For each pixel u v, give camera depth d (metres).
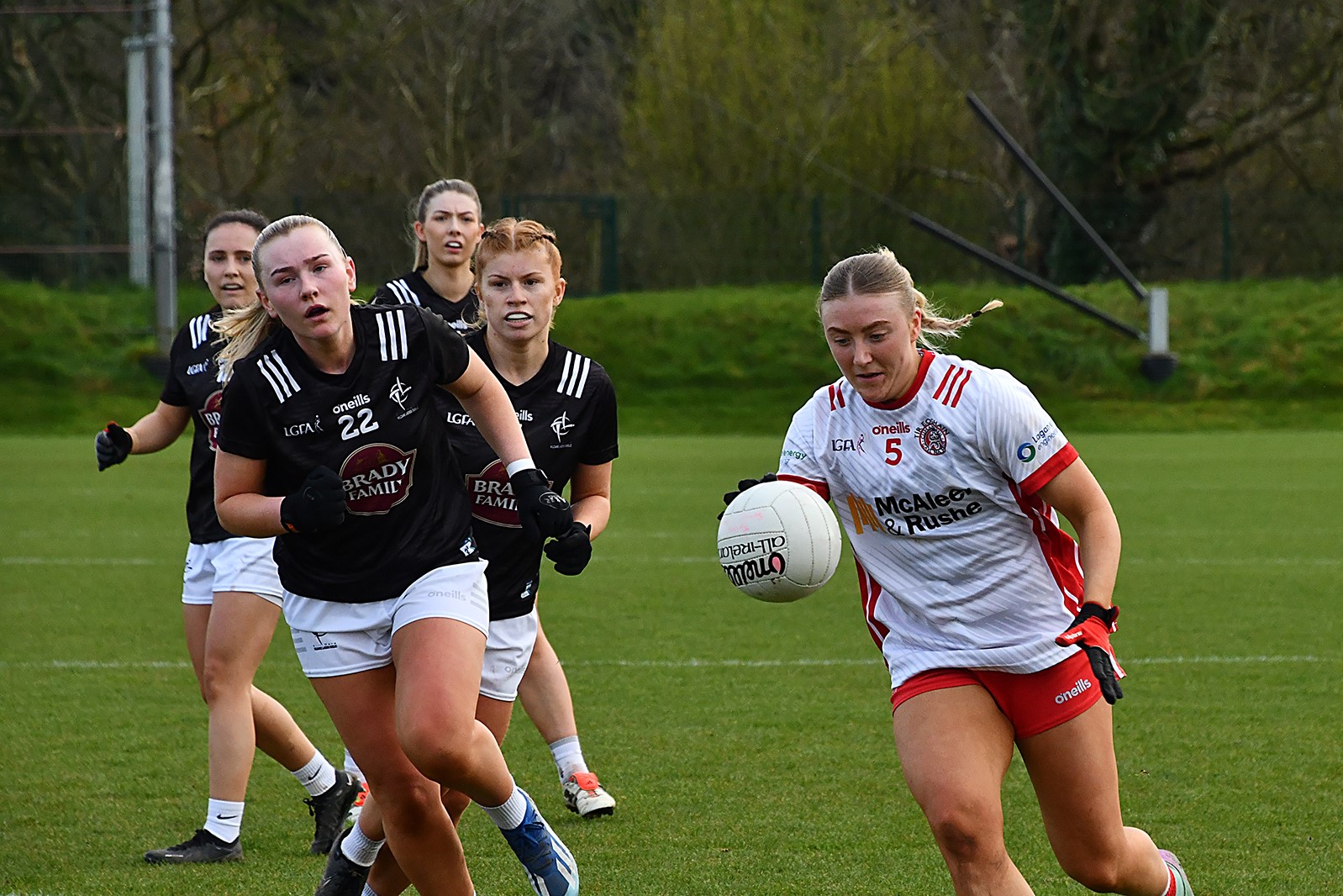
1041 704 12.89
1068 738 12.88
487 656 15.82
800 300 100.19
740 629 33.22
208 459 18.67
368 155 133.38
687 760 22.25
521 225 16.25
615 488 61.12
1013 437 12.60
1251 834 18.38
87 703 26.31
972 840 12.05
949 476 12.85
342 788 18.56
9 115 103.88
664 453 74.75
